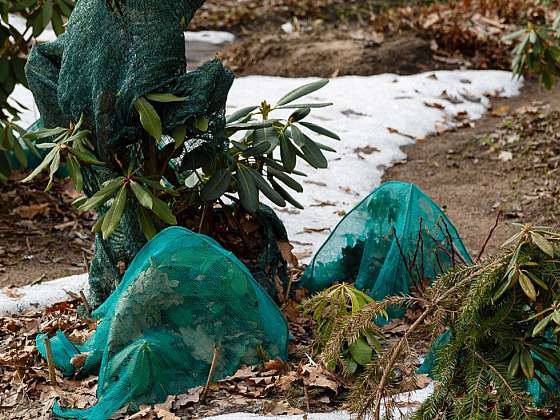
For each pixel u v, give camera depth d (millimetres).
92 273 5551
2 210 7648
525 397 3871
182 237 4754
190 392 4633
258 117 9711
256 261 5570
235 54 12438
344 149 9078
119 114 4977
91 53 5020
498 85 11273
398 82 11102
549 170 8641
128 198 5188
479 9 13141
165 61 4902
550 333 4309
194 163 5148
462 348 4094
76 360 4926
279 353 4922
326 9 14320
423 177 8695
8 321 5551
